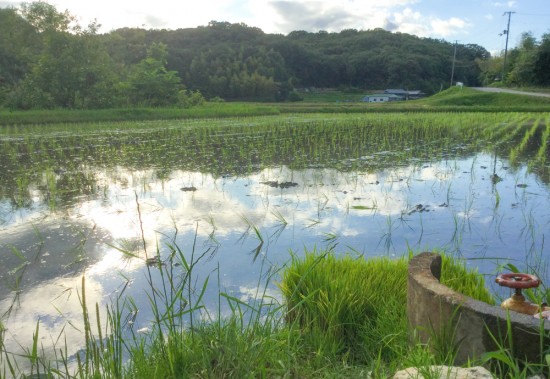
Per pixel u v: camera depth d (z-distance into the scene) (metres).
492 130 18.59
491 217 6.76
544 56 59.94
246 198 7.98
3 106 32.03
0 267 5.08
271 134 17.64
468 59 118.12
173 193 8.41
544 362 2.36
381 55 105.19
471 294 3.55
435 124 20.94
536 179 9.41
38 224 6.62
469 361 2.51
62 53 33.00
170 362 2.69
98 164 11.51
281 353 2.97
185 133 18.42
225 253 5.41
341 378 2.85
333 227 6.36
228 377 2.66
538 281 2.86
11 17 40.56
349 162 11.34
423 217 6.80
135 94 36.69
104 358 2.66
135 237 6.00
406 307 3.42
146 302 4.23
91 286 4.59
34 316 4.02
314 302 3.60
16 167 11.30
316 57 103.62
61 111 27.25
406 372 2.46
